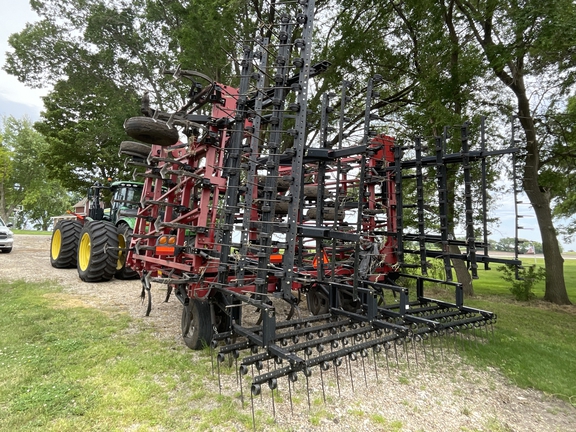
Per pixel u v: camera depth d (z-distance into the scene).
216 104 3.43
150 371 2.92
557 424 2.51
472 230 4.23
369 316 3.41
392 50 9.15
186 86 10.91
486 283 10.91
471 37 7.90
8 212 38.22
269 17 8.70
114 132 13.00
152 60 13.48
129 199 7.45
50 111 17.11
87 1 13.52
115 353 3.23
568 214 11.36
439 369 3.38
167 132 2.99
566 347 4.33
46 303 4.84
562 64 6.80
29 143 33.41
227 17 7.88
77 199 46.47
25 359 2.98
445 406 2.66
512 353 3.89
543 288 10.61
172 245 4.04
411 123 7.72
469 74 6.78
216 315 3.52
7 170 31.52
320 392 2.72
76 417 2.21
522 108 7.55
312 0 2.72
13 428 2.05
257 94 3.22
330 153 3.38
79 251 6.84
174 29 11.98
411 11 8.52
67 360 3.03
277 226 3.53
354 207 5.45
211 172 3.44
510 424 2.49
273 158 2.77
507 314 6.23
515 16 5.66
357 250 3.35
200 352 3.37
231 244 2.99
